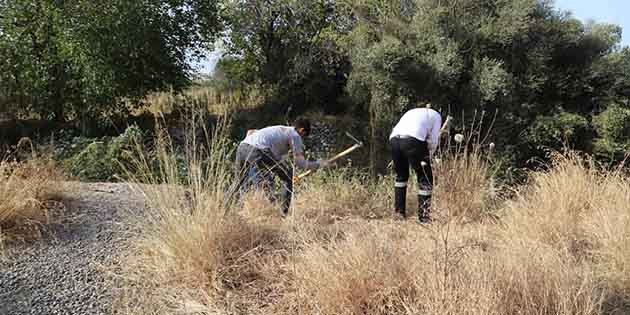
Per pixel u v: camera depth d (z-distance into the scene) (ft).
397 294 9.51
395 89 47.21
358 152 51.01
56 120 49.08
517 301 8.89
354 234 11.39
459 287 8.77
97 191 17.30
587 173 17.47
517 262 9.70
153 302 10.35
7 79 44.55
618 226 12.57
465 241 11.34
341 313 9.42
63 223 14.02
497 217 15.33
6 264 11.69
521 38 45.50
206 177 13.67
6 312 9.86
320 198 17.53
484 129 44.11
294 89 62.59
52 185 15.88
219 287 10.71
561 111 44.73
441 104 45.73
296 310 9.95
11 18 44.06
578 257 12.41
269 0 63.26
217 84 65.92
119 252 12.44
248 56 68.18
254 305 10.27
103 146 25.53
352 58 51.85
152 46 47.32
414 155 16.31
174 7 50.93
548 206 14.70
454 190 15.12
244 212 13.97
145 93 49.21
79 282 11.05
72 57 43.39
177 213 12.09
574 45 47.34
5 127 45.85
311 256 10.64
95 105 45.50
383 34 49.03
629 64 46.75
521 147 43.73
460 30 46.37
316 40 63.52
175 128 30.66
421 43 46.47
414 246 10.80
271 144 15.72
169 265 11.44
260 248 12.11
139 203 15.94
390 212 17.51
